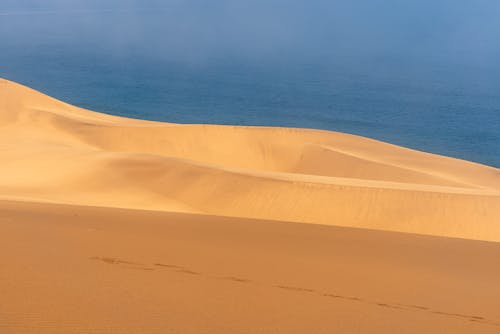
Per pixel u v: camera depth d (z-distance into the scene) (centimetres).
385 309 848
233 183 3052
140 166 3325
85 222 1398
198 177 3148
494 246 1459
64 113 5641
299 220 2788
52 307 709
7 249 966
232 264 1036
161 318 711
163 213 1792
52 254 965
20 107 5319
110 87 14675
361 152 5453
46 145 4044
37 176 3138
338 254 1245
